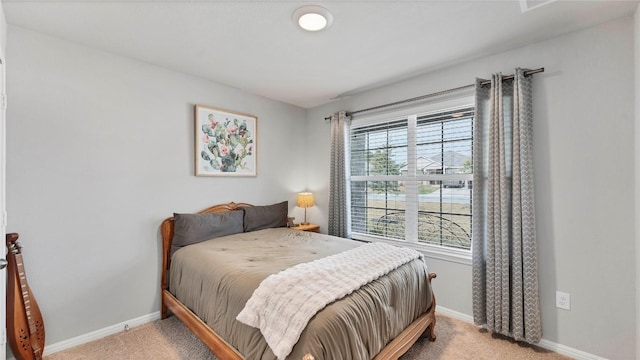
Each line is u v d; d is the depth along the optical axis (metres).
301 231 3.04
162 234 2.54
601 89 1.86
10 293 1.73
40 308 1.96
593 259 1.89
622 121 1.78
